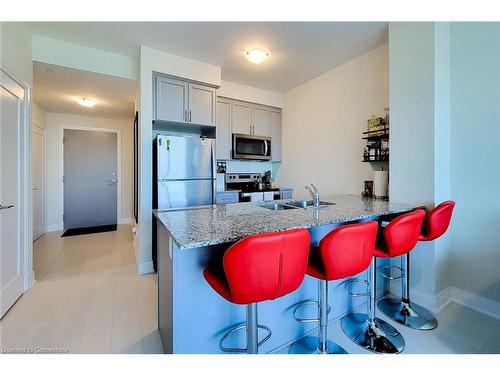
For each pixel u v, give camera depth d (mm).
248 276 982
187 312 1299
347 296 1965
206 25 2385
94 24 2361
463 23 2035
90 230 4844
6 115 1998
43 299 2205
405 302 1995
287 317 1616
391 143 2279
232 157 3943
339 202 2340
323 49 2846
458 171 2090
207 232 1164
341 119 3277
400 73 2193
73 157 4957
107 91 3475
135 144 4000
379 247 1632
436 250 2016
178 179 2994
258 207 2109
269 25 2381
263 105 4246
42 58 2562
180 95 3127
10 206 2020
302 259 1104
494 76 1892
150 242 2861
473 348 1573
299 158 4020
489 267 1948
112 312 2006
